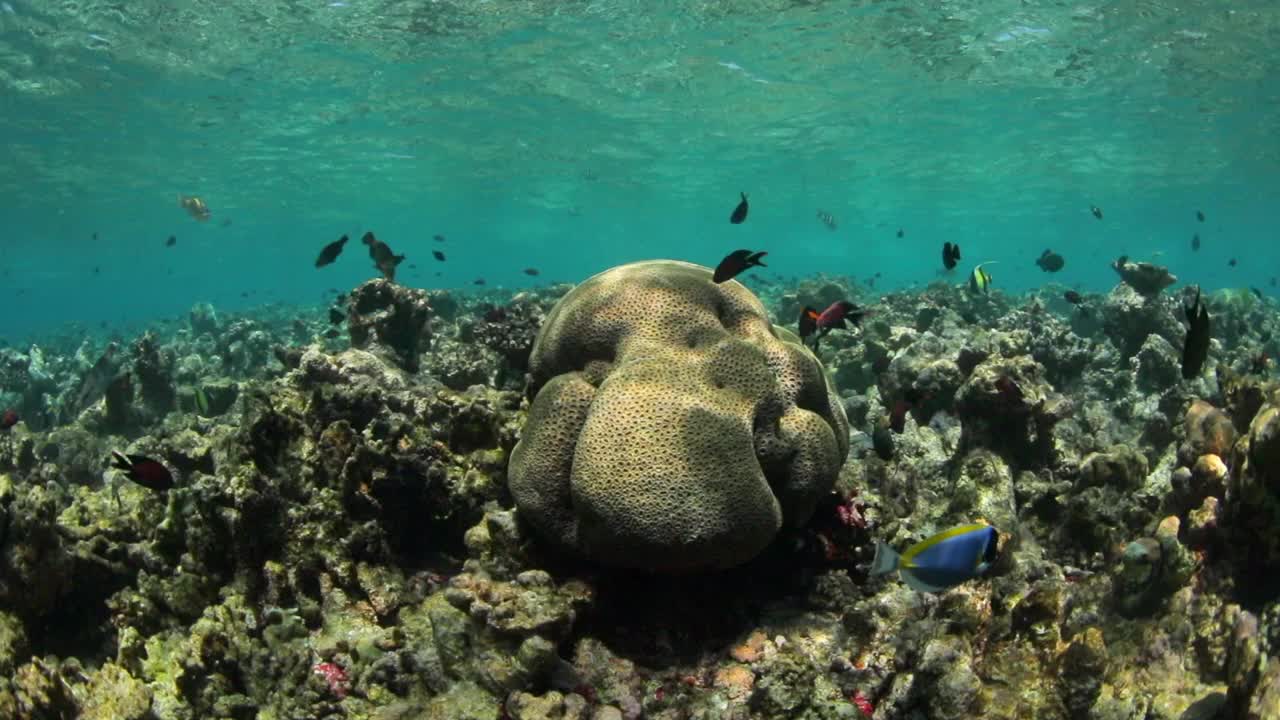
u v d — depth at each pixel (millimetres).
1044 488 5613
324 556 4582
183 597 4512
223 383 10367
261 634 4340
